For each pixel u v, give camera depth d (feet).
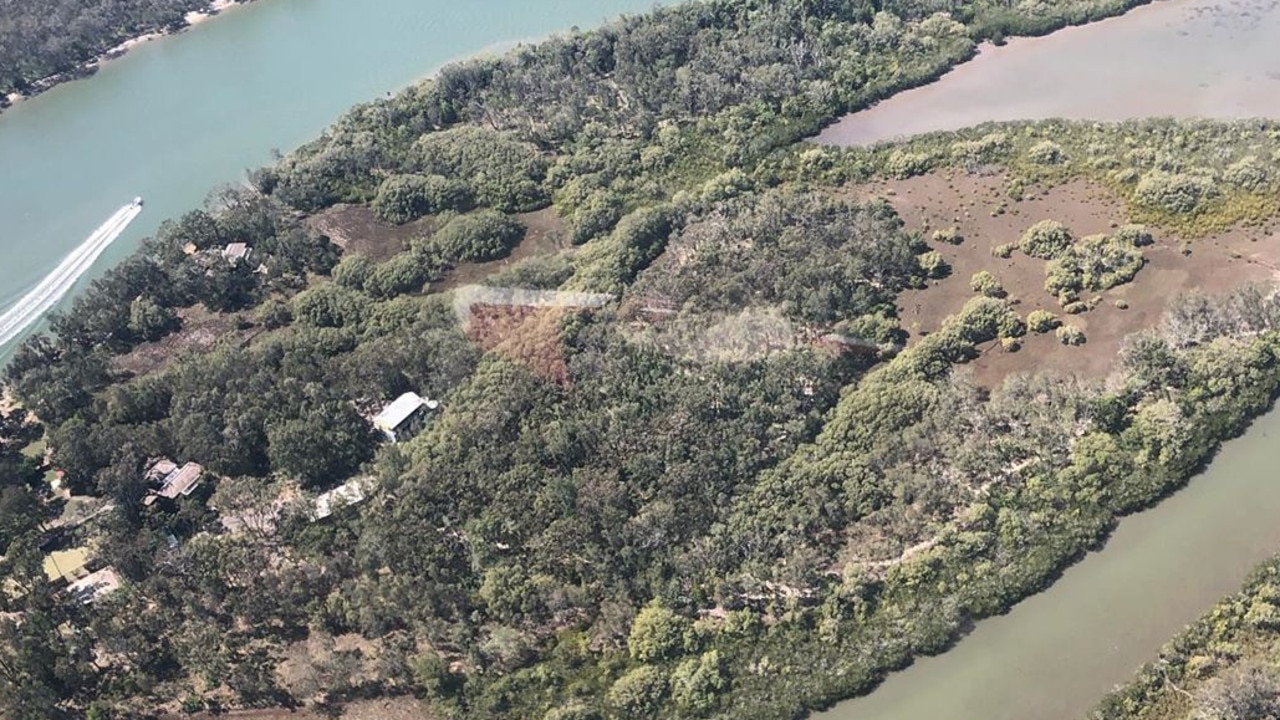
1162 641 373.40
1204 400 447.01
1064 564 401.90
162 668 407.64
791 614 389.60
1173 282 514.27
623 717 370.12
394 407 488.44
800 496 424.05
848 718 367.45
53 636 410.52
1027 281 529.86
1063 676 368.27
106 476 465.88
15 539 455.22
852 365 489.67
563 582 409.28
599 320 511.81
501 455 451.53
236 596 417.28
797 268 523.29
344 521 441.68
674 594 399.24
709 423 451.53
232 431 478.59
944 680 373.20
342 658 390.83
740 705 369.30
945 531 404.57
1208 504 418.10
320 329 540.93
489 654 390.83
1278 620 359.87
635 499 430.20
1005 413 446.60
